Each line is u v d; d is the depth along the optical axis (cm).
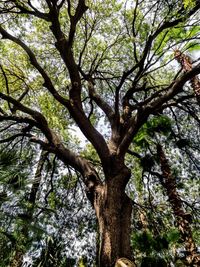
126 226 579
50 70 1110
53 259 557
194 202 830
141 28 902
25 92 959
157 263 529
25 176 378
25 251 364
